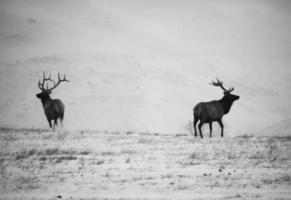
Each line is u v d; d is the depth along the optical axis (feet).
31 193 214.69
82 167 267.80
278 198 206.39
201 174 255.09
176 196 208.33
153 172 257.75
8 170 258.98
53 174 250.78
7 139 352.49
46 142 342.23
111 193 214.48
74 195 210.59
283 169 272.10
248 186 230.68
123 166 271.90
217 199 203.00
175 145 338.13
